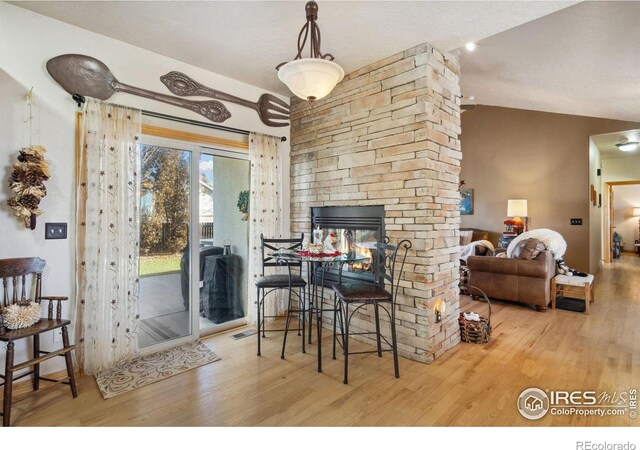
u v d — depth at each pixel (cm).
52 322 217
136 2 221
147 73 284
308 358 276
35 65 231
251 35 262
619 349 286
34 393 220
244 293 369
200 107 318
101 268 248
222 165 348
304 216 376
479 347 294
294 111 391
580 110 543
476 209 730
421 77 264
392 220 284
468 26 242
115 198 256
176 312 309
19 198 217
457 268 304
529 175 657
